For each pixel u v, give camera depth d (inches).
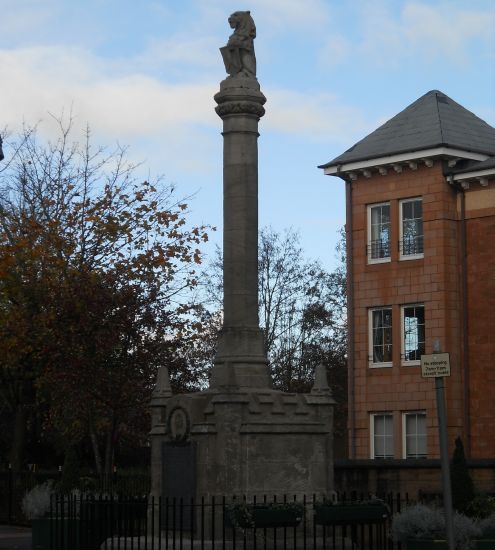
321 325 2527.1
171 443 874.8
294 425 864.9
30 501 984.3
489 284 1588.3
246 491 836.0
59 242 1489.9
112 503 842.8
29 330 1459.2
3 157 1547.7
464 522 772.6
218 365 892.6
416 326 1651.1
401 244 1669.5
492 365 1576.0
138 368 1309.1
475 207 1608.0
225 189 912.9
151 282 1398.9
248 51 930.1
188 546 811.4
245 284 899.4
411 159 1635.1
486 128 1713.8
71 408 1350.9
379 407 1669.5
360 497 912.9
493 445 1561.3
